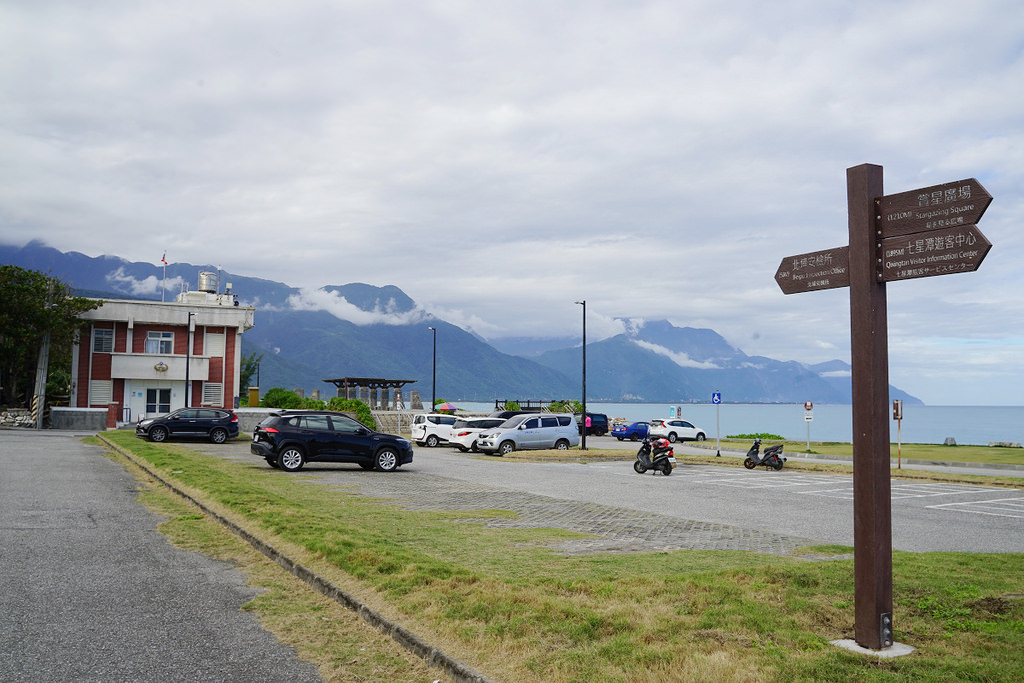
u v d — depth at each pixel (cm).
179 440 3609
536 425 3475
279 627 636
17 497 1371
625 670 489
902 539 1170
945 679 468
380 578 739
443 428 3988
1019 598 663
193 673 524
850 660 505
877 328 556
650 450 2503
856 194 570
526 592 678
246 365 8856
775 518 1409
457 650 546
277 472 2108
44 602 693
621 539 1085
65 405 4931
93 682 502
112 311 5012
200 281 6075
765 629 570
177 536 1039
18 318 4388
